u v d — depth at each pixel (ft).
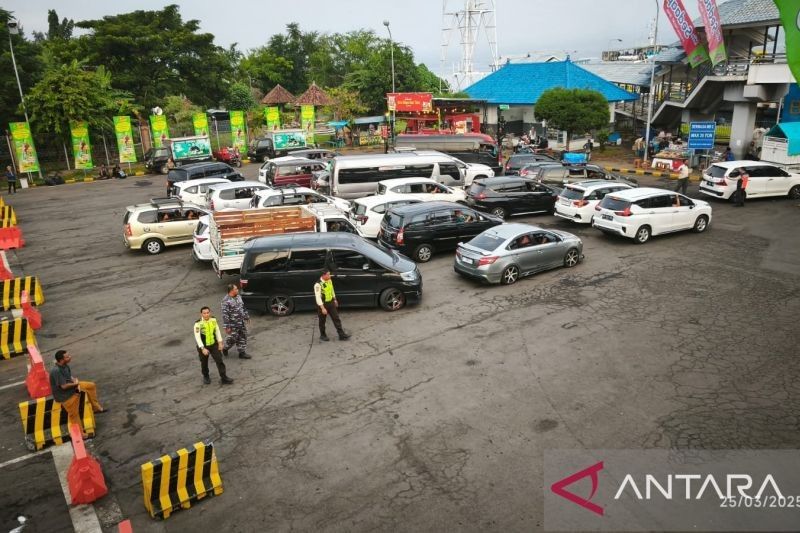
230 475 25.70
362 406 30.94
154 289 51.90
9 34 124.16
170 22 185.88
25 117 128.36
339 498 23.93
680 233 63.62
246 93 214.48
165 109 169.48
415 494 23.93
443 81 247.70
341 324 42.37
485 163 103.30
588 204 66.49
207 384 34.09
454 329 40.60
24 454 28.45
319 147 162.50
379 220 62.18
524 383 32.60
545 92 124.88
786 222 65.62
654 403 30.04
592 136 145.07
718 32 93.76
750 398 30.19
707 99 119.55
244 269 43.50
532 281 50.03
